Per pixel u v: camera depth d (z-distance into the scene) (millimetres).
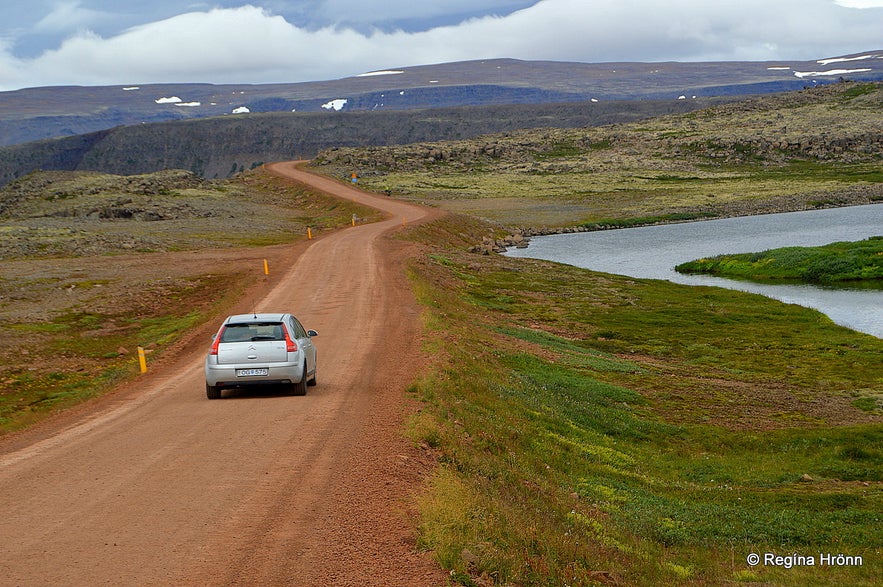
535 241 104188
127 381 25641
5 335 41031
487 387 24359
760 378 36812
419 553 9711
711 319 50656
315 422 16672
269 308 41094
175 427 16812
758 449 25594
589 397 30125
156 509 11164
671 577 12875
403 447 14672
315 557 9367
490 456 16844
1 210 120000
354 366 24656
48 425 18562
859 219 112625
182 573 8867
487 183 173125
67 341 40562
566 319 50344
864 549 15758
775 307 54250
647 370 37312
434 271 61156
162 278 59562
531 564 10422
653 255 86812
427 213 108188
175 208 112625
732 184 165500
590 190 159125
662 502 18625
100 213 105688
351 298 43500
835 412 31062
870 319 51375
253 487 12117
